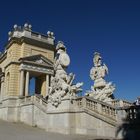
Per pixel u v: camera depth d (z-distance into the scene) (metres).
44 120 26.09
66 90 20.98
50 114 22.20
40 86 47.69
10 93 41.78
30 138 15.98
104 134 17.67
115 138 16.70
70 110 19.67
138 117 16.03
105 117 18.02
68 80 21.80
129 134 16.12
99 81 25.92
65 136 17.69
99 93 25.03
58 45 23.61
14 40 44.41
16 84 42.72
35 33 46.38
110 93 24.89
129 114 16.70
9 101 41.09
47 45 47.28
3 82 47.25
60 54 23.02
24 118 34.22
